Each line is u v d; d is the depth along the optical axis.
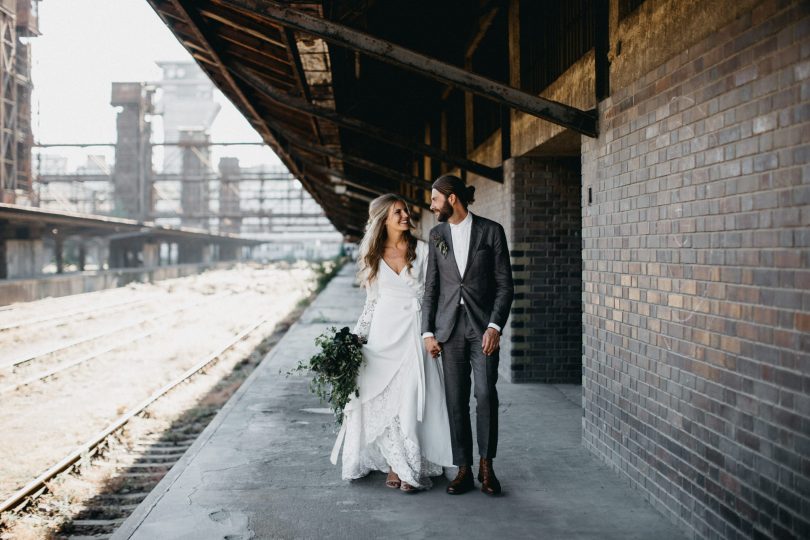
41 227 36.16
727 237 3.29
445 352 4.34
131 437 7.71
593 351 5.20
